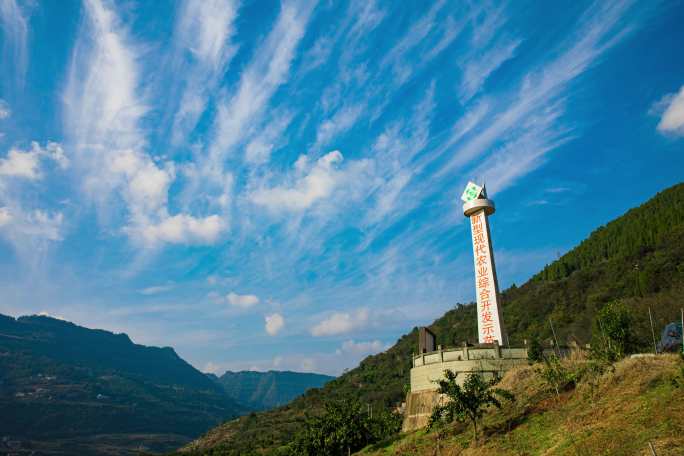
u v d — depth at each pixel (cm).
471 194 5200
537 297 14712
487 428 3278
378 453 4016
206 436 19388
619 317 3838
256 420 18888
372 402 13400
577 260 16812
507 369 4050
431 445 3522
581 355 3831
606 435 2411
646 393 2712
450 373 3331
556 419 2952
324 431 4881
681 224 13400
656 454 2053
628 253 13575
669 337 3797
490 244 5016
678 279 9844
